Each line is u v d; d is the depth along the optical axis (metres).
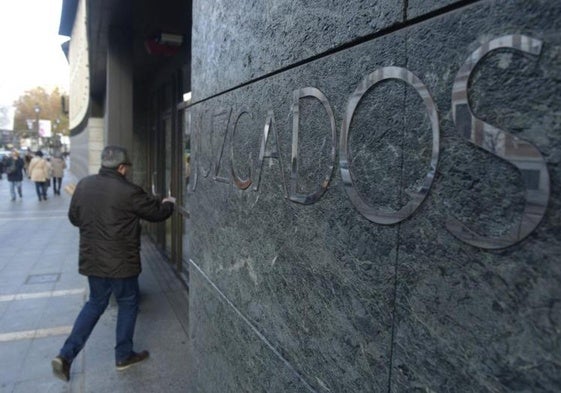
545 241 0.72
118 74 4.99
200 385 2.63
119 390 3.18
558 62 0.69
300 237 1.46
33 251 7.48
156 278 5.97
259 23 1.76
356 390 1.19
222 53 2.22
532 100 0.73
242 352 1.95
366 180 1.14
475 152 0.83
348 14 1.20
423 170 0.96
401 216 1.02
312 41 1.38
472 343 0.84
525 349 0.75
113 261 3.26
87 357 3.64
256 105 1.80
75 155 26.92
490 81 0.80
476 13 0.83
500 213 0.79
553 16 0.70
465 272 0.86
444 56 0.90
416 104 0.97
